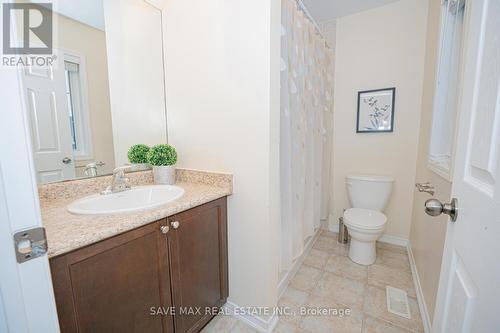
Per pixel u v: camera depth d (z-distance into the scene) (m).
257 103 1.12
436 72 1.44
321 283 1.66
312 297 1.52
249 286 1.28
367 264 1.88
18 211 0.40
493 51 0.47
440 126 1.44
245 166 1.20
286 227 1.47
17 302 0.41
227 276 1.35
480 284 0.44
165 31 1.43
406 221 2.16
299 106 1.58
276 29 1.11
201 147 1.36
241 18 1.11
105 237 0.72
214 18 1.20
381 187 2.05
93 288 0.72
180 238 1.02
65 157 1.09
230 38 1.16
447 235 0.67
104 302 0.75
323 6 2.08
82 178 1.15
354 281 1.68
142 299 0.88
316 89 1.95
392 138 2.15
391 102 2.11
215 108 1.27
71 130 1.11
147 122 1.43
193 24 1.29
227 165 1.27
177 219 0.99
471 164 0.55
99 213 0.84
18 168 0.40
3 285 0.39
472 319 0.46
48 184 1.02
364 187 2.11
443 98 1.42
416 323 1.29
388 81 2.11
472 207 0.51
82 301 0.69
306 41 1.66
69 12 1.07
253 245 1.23
